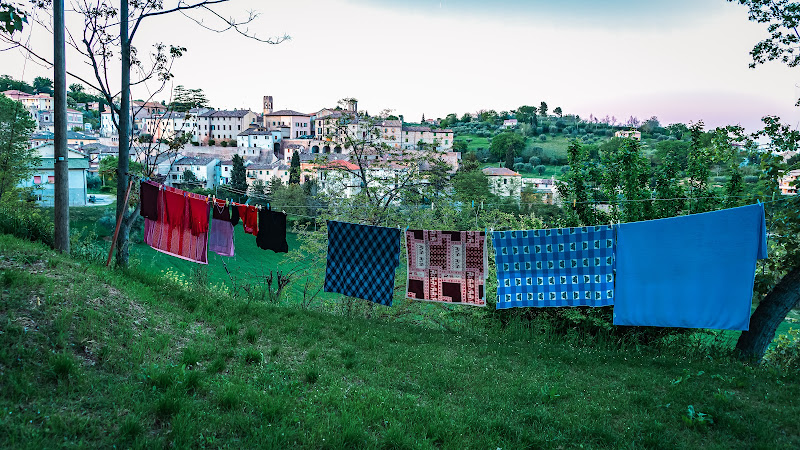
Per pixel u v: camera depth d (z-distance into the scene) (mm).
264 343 7133
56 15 10062
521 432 4898
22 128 37156
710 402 5797
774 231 9023
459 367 6895
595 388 6340
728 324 7074
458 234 8242
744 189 9711
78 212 46031
